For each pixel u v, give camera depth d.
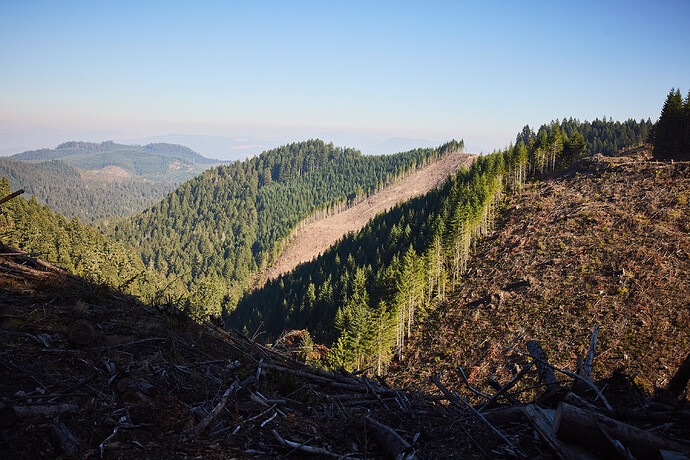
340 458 4.72
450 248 62.97
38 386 4.75
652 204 59.84
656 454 4.33
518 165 87.94
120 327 7.07
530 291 52.66
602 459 4.49
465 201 73.75
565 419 4.61
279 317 76.88
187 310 8.71
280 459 4.55
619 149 173.88
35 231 88.94
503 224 73.75
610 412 5.22
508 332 46.50
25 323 6.15
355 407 6.64
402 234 82.31
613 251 53.22
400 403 6.88
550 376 6.80
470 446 5.33
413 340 53.28
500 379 38.62
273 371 7.37
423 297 60.12
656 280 45.31
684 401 5.56
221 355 7.52
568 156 90.44
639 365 35.75
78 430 4.20
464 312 54.53
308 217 199.12
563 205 70.75
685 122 74.94
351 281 69.25
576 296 48.00
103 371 5.48
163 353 6.57
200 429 4.73
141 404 4.85
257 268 158.50
